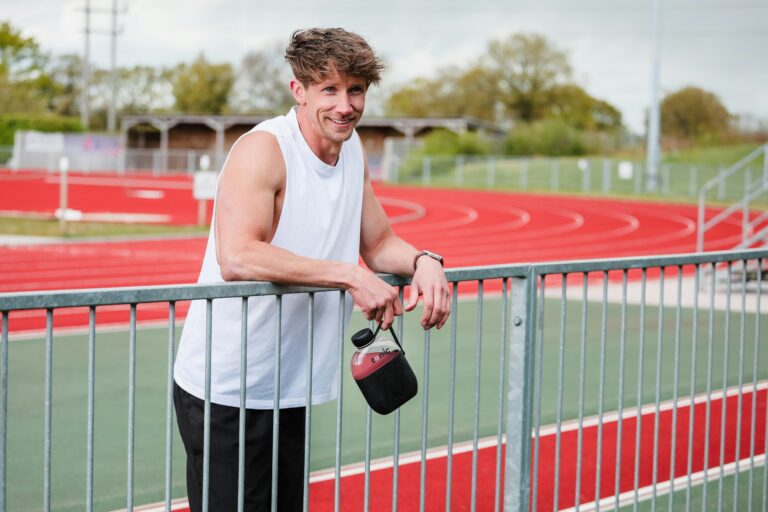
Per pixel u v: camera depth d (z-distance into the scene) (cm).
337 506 270
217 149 5888
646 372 805
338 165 277
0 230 2136
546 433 601
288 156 263
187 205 3216
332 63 255
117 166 5578
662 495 490
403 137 5544
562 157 5241
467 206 3356
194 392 279
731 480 518
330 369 288
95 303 219
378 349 261
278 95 8112
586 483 506
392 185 4719
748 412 666
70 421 630
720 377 782
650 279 1494
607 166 4244
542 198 3841
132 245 1950
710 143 6312
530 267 290
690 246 2242
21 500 480
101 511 467
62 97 8812
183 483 512
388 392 261
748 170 3953
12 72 8619
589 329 1014
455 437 604
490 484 507
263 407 277
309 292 260
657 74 3900
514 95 7100
